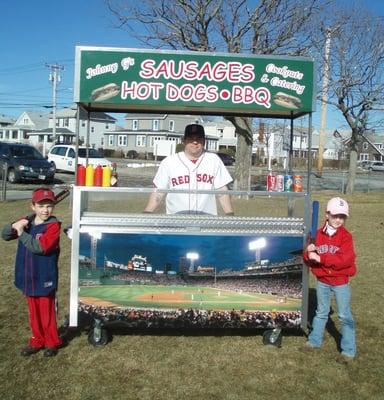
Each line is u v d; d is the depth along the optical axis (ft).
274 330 14.26
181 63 13.70
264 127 115.34
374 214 44.50
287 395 11.65
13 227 12.67
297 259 13.98
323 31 56.80
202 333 15.24
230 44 49.42
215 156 14.87
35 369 12.59
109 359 13.28
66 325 15.44
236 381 12.28
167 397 11.44
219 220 13.80
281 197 14.48
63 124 241.14
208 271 13.82
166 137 192.95
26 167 68.23
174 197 14.38
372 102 64.80
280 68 13.89
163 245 13.73
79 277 13.71
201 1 47.47
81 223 13.61
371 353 14.08
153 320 13.82
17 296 18.30
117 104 14.32
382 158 280.72
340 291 13.47
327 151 268.62
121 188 13.85
